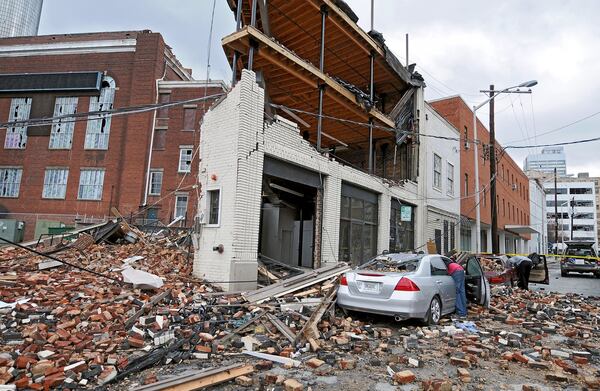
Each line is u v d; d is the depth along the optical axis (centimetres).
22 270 1021
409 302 727
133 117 2730
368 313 832
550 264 4375
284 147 1169
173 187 2650
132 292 832
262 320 709
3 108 2902
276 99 1673
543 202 6306
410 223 1984
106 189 2688
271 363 541
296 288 948
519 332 774
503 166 3647
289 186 1432
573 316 961
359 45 1661
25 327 605
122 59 2827
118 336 608
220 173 1070
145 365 510
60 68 2864
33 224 2698
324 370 525
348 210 1502
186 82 2761
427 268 827
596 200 10875
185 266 1183
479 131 3008
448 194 2391
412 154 2056
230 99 1075
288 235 1495
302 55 1756
